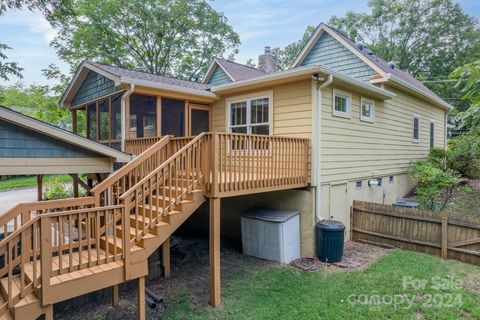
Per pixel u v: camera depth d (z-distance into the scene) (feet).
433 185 31.12
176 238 27.84
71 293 11.37
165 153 18.88
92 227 15.84
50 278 11.20
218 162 15.78
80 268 12.17
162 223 14.43
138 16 66.49
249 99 26.71
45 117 64.13
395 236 23.93
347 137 25.50
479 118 11.78
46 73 62.23
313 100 21.98
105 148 17.66
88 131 30.99
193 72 76.18
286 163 20.26
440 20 83.56
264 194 24.63
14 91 81.92
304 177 21.75
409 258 21.15
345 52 35.73
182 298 16.15
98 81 28.27
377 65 32.37
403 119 35.78
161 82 27.48
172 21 69.56
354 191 26.84
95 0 61.57
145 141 22.43
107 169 18.19
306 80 22.41
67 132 16.22
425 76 84.94
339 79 22.35
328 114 23.08
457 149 40.55
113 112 26.35
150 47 71.15
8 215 13.32
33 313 10.68
